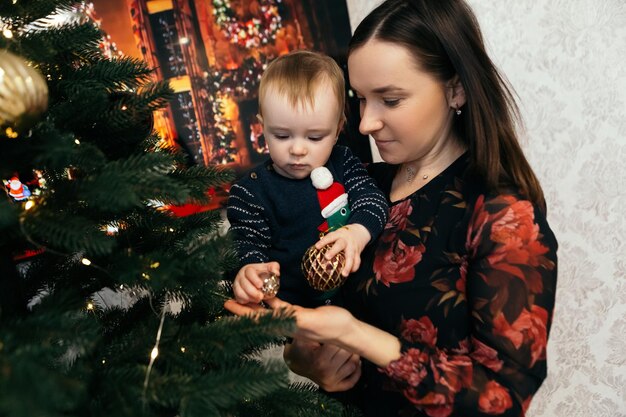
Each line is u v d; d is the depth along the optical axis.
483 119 0.82
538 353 0.73
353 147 1.44
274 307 0.77
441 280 0.82
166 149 0.83
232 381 0.55
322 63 0.94
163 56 1.38
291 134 0.93
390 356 0.75
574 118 1.51
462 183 0.85
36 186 0.84
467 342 0.81
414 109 0.83
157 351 0.61
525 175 0.83
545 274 0.75
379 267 0.87
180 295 0.70
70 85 0.69
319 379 0.88
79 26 0.70
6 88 0.52
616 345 1.61
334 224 0.97
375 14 0.83
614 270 1.58
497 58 1.49
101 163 0.59
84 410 0.54
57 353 0.56
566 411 1.64
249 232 0.98
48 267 0.78
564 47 1.48
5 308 0.62
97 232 0.56
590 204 1.55
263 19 1.40
